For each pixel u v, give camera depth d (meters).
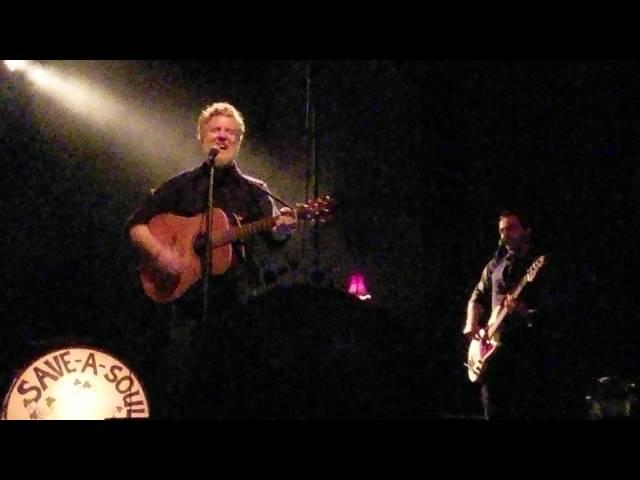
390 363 2.95
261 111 7.50
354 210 7.06
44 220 7.34
